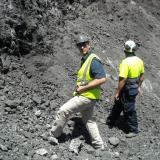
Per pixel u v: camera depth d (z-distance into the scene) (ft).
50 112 17.88
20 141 15.57
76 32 22.99
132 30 26.53
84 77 16.01
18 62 19.42
